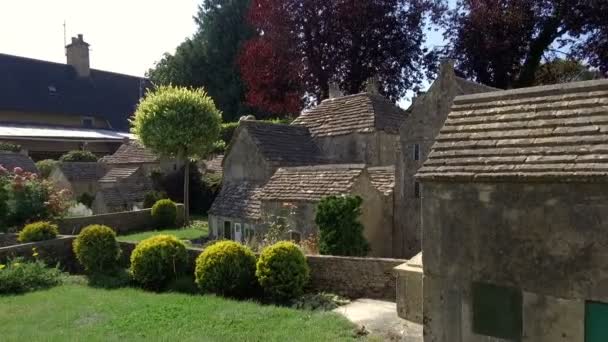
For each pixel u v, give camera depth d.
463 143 7.72
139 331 9.35
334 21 34.62
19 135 41.25
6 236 18.09
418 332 9.48
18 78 49.94
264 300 12.42
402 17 35.38
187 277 14.09
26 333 9.22
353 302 11.87
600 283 6.16
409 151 15.68
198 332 9.25
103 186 32.84
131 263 14.62
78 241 15.55
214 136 28.98
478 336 7.29
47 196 22.14
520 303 6.88
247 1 50.53
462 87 14.67
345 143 20.98
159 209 26.14
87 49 56.94
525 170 6.66
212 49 51.06
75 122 52.81
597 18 28.12
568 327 6.43
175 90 28.84
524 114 7.50
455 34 32.34
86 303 11.73
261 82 38.00
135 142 39.56
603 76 29.31
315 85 36.50
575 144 6.60
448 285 7.59
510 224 6.91
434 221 7.74
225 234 20.42
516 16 28.91
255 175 20.58
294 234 16.08
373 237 15.61
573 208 6.36
